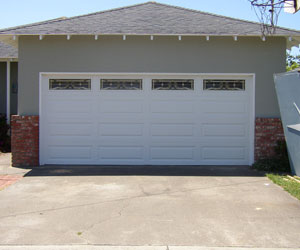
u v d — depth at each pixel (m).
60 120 9.83
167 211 5.79
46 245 4.50
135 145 9.83
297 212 5.76
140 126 9.84
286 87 8.41
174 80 9.87
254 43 9.70
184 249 4.41
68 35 9.36
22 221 5.31
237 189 7.21
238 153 9.84
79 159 9.85
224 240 4.66
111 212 5.72
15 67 14.48
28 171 8.90
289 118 8.41
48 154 9.83
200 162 9.84
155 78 9.84
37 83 9.69
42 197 6.56
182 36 9.69
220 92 9.84
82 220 5.36
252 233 4.89
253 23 10.25
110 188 7.22
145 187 7.32
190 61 9.72
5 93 14.54
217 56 9.72
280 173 8.73
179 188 7.26
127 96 9.83
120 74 9.74
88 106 9.83
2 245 4.49
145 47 9.71
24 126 9.59
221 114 9.84
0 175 8.44
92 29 9.61
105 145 9.84
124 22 10.18
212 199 6.47
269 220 5.39
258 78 9.73
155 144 9.84
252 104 9.76
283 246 4.49
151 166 9.66
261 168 9.13
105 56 9.71
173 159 9.85
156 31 9.46
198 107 9.84
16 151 9.58
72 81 9.84
